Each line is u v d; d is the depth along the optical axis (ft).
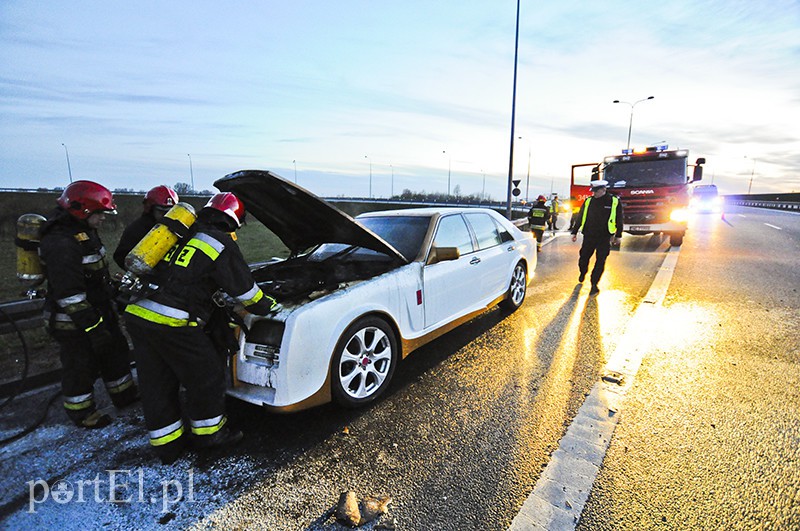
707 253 33.83
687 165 37.58
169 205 10.81
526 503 7.07
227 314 9.04
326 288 10.55
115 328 10.18
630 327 15.88
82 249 9.07
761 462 7.93
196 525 6.81
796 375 11.59
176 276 8.04
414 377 12.05
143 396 8.27
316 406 10.08
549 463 8.07
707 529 6.42
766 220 74.13
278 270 13.10
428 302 12.49
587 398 10.54
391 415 10.02
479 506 7.04
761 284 22.53
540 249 38.99
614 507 6.91
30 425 9.62
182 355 8.15
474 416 9.86
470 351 13.88
